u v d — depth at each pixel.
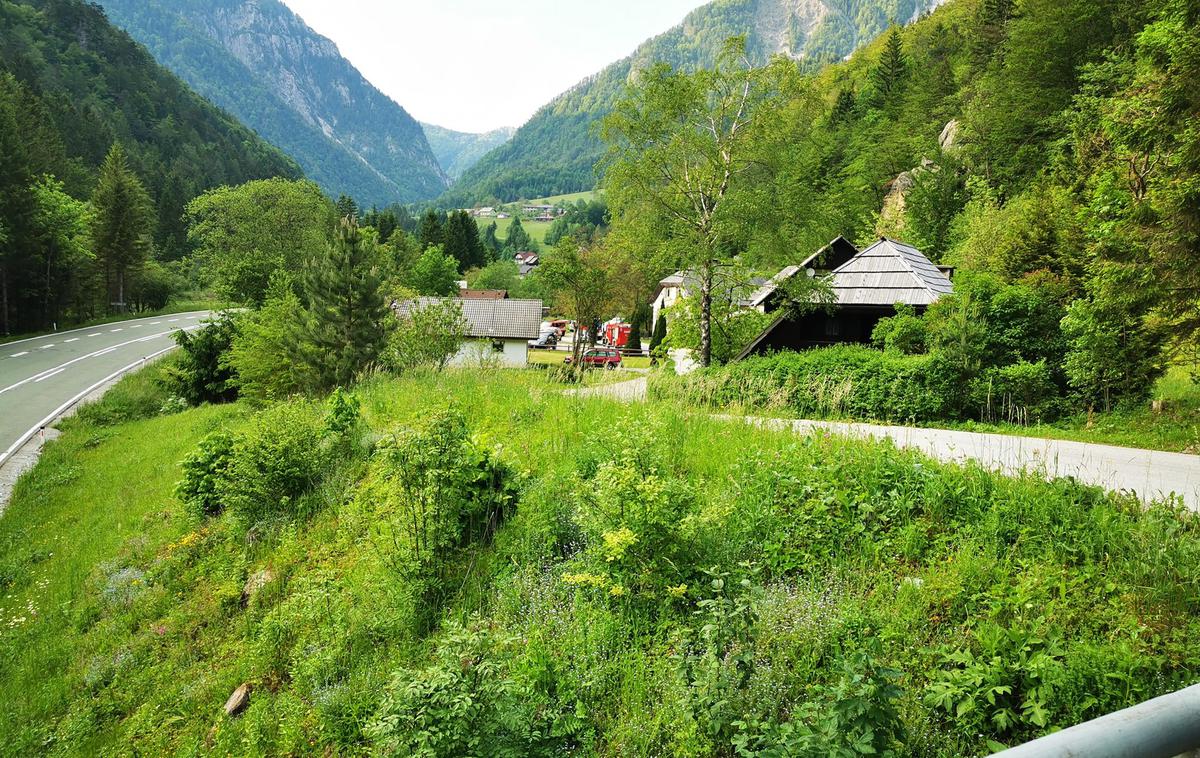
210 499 11.38
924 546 6.14
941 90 65.25
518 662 5.20
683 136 23.17
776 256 22.86
